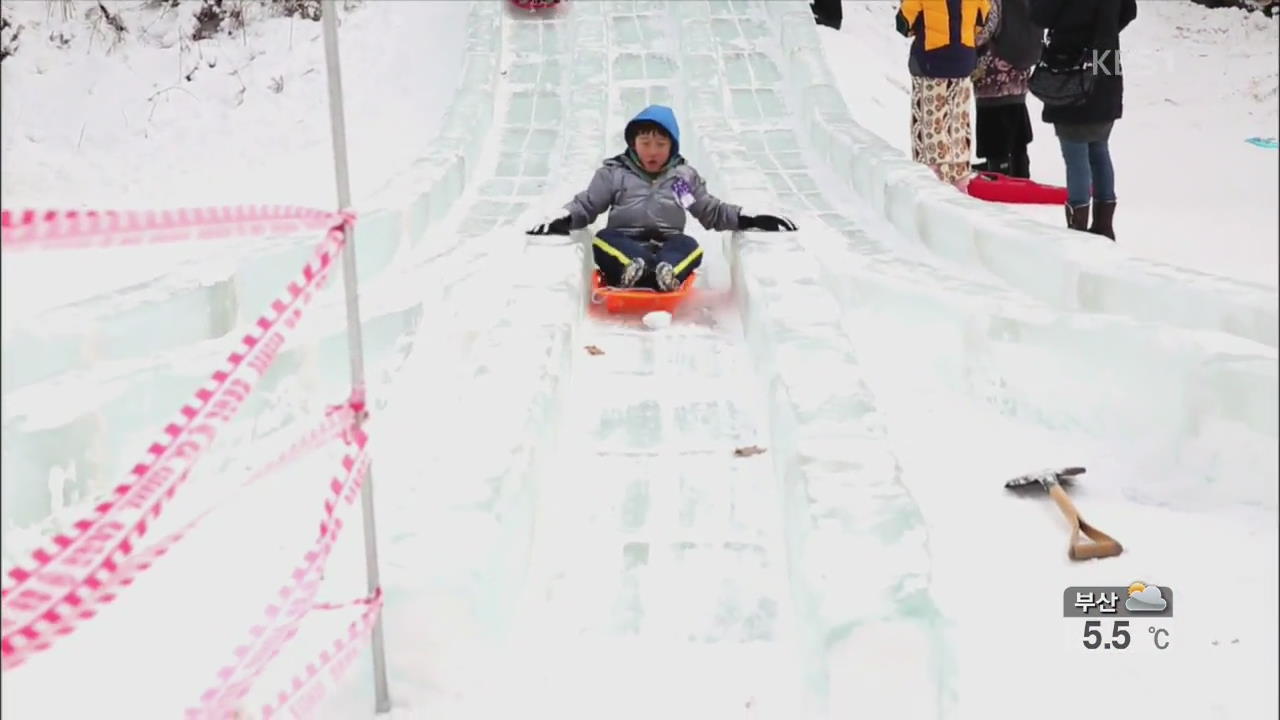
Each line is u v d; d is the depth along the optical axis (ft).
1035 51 26.25
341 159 8.64
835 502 10.36
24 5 35.76
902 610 8.82
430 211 21.54
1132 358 13.01
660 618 10.36
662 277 17.33
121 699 9.02
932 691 8.80
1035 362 14.14
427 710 9.16
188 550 11.26
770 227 18.45
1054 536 11.34
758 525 11.77
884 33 38.96
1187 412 12.36
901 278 16.52
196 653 9.62
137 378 12.42
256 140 31.60
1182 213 22.76
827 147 26.32
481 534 10.00
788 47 32.48
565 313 15.14
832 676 8.78
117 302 13.48
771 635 10.09
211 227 6.97
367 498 8.95
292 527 11.76
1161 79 38.73
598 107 28.50
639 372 15.55
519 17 35.40
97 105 32.60
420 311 16.53
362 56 35.32
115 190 28.91
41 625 6.18
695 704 9.27
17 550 10.75
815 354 13.67
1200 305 13.61
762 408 14.30
